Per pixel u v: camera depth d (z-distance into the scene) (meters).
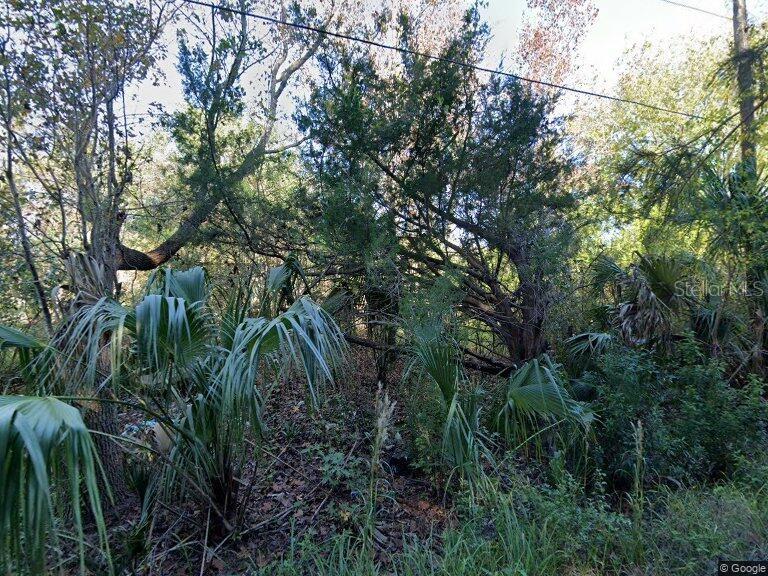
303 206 6.58
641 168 7.34
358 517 3.85
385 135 6.04
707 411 4.84
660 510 4.06
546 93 6.64
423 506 4.35
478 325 7.17
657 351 5.86
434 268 6.59
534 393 4.37
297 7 6.79
